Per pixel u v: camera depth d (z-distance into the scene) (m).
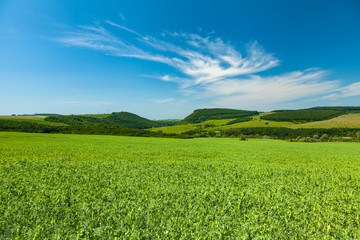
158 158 26.20
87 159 23.41
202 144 55.94
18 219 6.84
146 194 10.00
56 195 9.09
